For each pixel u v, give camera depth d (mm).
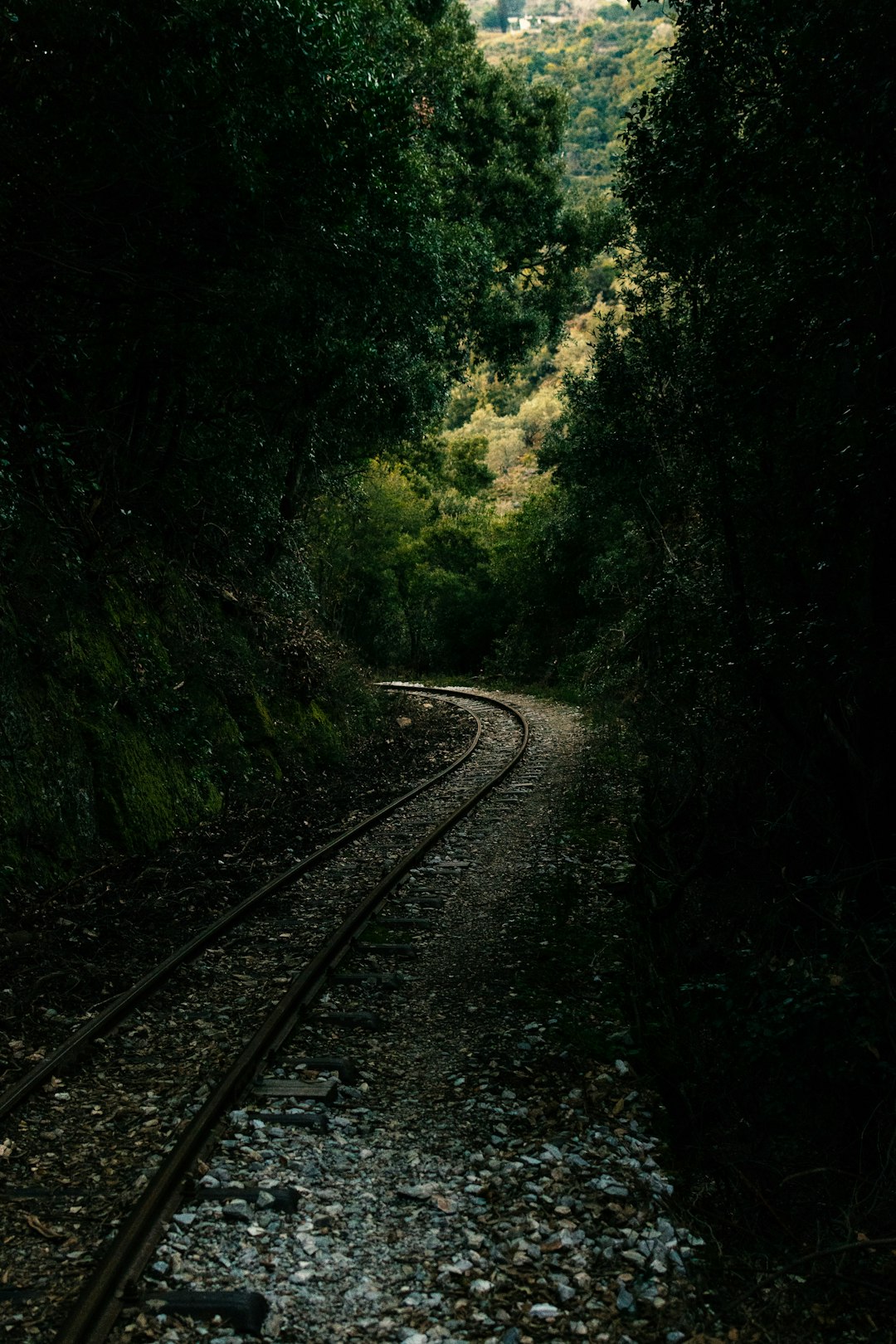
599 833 12203
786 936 7574
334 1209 4316
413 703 28812
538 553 32469
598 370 10047
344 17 8523
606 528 26359
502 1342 3514
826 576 7316
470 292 21875
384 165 9602
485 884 9945
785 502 7715
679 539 13836
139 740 11680
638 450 10312
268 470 17688
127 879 9734
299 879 10195
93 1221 4191
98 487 12148
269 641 17641
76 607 11352
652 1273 3979
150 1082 5602
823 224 7020
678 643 10094
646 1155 4949
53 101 8070
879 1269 4336
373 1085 5645
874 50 5883
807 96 6398
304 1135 4949
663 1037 6172
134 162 8188
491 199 23344
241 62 7695
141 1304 3582
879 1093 5512
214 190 8680
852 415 6695
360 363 15086
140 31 7391
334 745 18031
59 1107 5293
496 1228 4215
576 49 128500
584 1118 5242
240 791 13742
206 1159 4613
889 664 6656
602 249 25188
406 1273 3898
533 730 22797
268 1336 3498
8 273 9430
